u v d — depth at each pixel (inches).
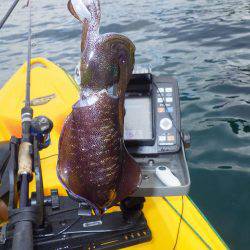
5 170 33.8
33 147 24.4
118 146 18.6
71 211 29.0
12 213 19.7
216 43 118.1
